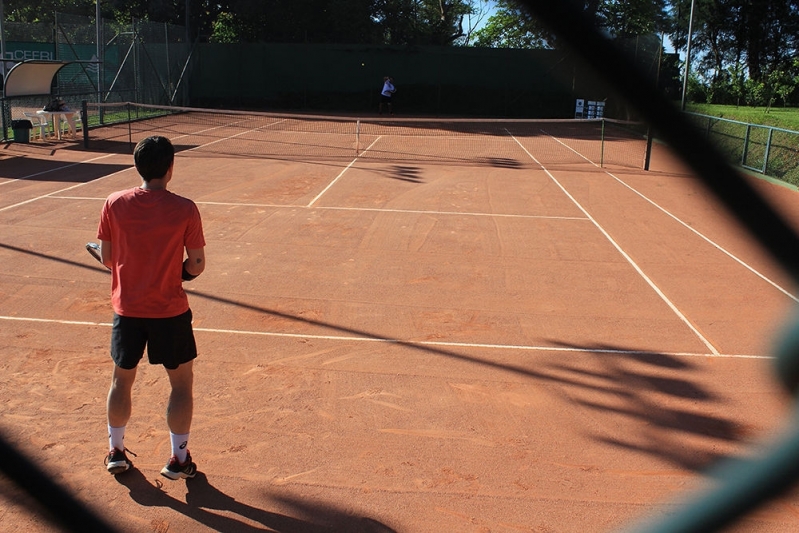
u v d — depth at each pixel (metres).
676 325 6.98
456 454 4.58
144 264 3.99
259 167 15.70
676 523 3.91
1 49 21.58
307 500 4.06
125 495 4.08
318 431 4.82
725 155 8.29
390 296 7.62
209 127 24.34
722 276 8.60
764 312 7.37
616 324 6.97
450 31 38.69
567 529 3.86
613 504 4.09
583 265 8.95
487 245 9.77
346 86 32.56
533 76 32.12
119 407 4.14
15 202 11.48
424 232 10.34
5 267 8.18
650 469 4.46
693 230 10.91
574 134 25.86
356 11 32.75
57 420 4.89
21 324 6.59
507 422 5.01
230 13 33.62
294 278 8.12
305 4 32.94
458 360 6.04
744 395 5.49
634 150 21.06
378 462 4.46
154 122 24.95
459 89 32.34
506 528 3.85
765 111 23.27
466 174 15.62
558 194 13.59
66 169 14.82
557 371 5.87
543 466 4.46
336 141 21.39
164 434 4.73
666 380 5.74
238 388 5.41
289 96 32.47
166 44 27.92
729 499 4.14
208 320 6.80
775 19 24.19
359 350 6.20
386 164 16.70
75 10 36.06
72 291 7.49
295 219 10.88
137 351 4.09
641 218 11.68
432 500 4.09
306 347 6.23
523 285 8.11
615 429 4.95
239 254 8.98
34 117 19.97
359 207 11.87
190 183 13.59
